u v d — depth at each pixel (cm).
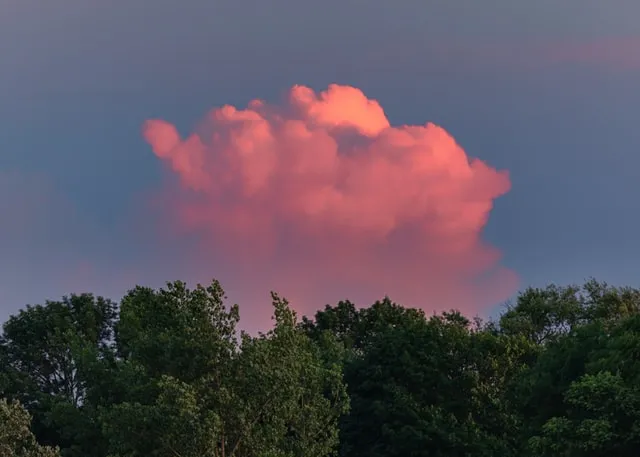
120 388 12388
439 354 14000
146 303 12031
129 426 8725
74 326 16312
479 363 13812
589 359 10519
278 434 9031
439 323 15175
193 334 9288
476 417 13512
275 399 9062
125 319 11806
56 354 15888
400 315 18862
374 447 13375
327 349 15662
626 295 19562
